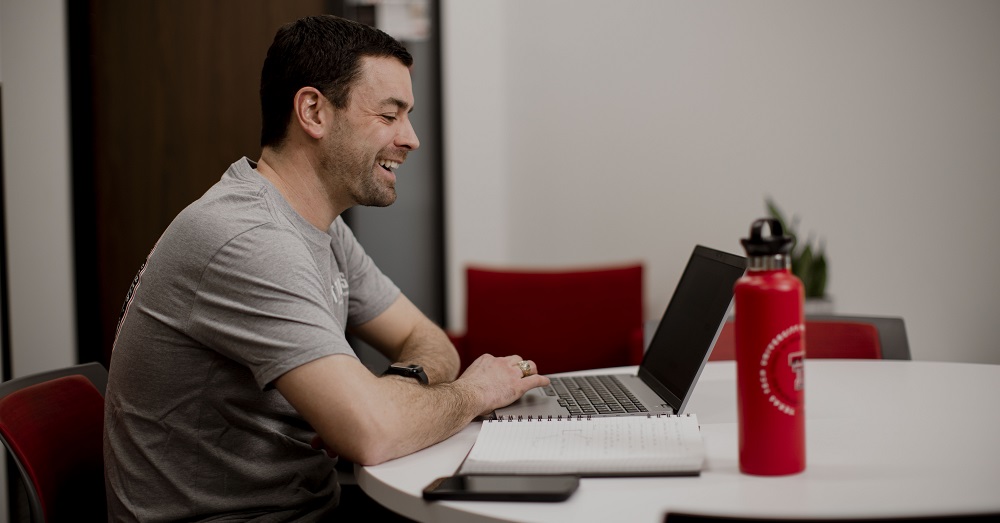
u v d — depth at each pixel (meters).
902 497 0.83
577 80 3.66
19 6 3.40
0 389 1.24
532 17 3.67
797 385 0.90
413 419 1.08
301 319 1.12
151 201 3.61
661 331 1.50
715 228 3.60
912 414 1.20
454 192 3.72
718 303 1.23
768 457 0.90
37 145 3.44
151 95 3.59
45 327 3.47
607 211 3.68
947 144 3.38
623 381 1.48
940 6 3.34
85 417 1.37
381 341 1.74
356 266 1.70
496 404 1.24
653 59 3.61
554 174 3.70
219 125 3.61
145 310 1.22
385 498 0.96
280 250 1.17
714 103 3.56
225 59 3.59
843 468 0.93
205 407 1.22
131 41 3.57
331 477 1.36
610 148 3.66
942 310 3.42
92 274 3.59
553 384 1.47
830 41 3.45
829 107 3.47
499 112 3.71
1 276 2.90
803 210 3.51
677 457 0.93
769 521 0.61
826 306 3.17
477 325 2.95
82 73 3.54
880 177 3.44
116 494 1.25
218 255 1.17
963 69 3.34
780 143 3.52
